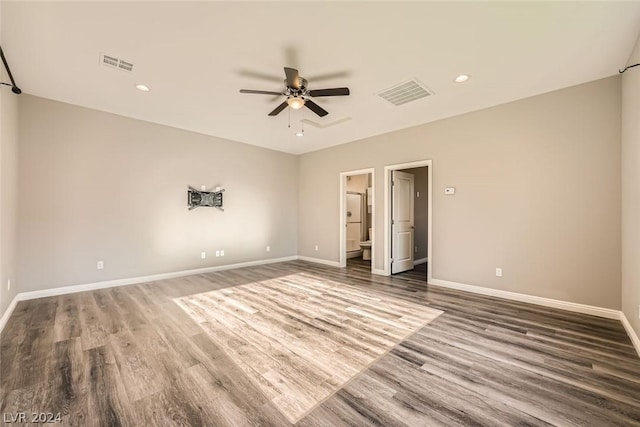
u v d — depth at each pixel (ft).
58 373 6.13
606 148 9.53
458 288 13.16
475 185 12.58
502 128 11.80
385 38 7.50
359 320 9.32
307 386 5.78
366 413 5.01
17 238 10.84
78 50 8.10
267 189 20.08
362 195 25.48
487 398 5.42
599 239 9.66
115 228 13.42
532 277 11.07
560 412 5.05
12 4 6.20
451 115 13.23
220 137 17.31
